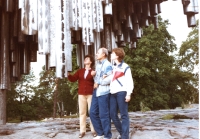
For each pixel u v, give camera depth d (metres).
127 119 4.93
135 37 11.15
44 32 6.62
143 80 25.44
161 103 25.66
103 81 5.13
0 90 9.02
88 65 5.77
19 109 39.69
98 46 9.16
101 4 7.58
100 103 5.14
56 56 6.54
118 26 10.19
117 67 5.06
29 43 10.13
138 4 10.75
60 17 6.68
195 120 8.87
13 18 8.98
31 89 43.31
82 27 7.25
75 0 7.13
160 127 6.79
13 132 6.78
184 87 32.69
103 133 5.34
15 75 9.42
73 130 6.58
